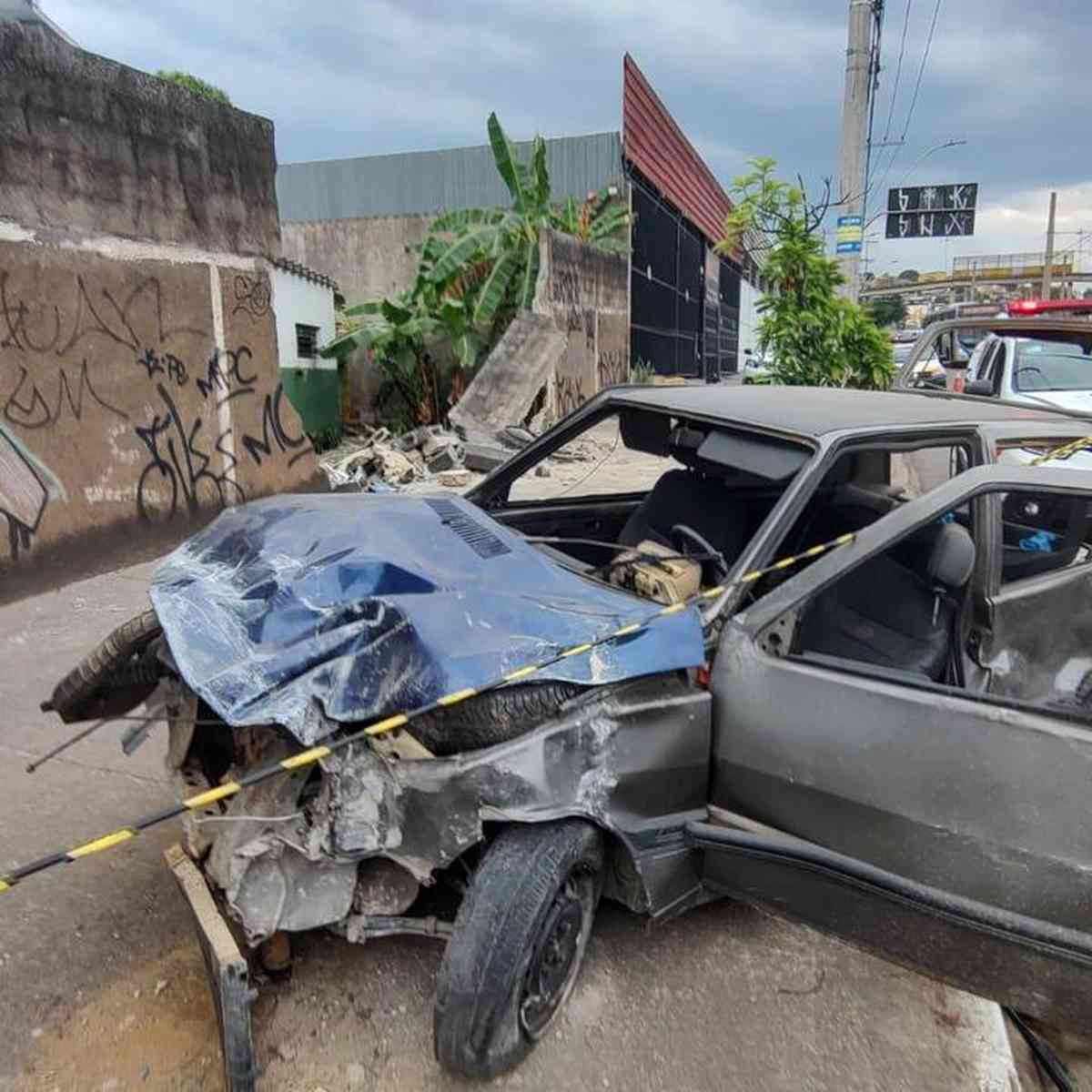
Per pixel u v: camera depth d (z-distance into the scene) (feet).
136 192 23.75
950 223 121.08
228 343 27.27
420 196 68.39
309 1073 8.14
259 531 9.91
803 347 36.04
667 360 82.99
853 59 45.60
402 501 11.05
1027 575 11.65
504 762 7.64
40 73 20.98
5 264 20.33
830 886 8.23
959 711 8.13
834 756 8.36
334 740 7.49
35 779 12.96
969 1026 9.05
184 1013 8.86
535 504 13.94
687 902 9.04
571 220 58.54
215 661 7.76
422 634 7.96
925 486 12.71
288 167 70.79
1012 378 30.42
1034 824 7.62
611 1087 8.10
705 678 9.02
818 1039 8.78
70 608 20.40
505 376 43.42
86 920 10.08
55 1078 8.05
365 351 50.31
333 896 7.68
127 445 23.84
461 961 7.39
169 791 12.76
